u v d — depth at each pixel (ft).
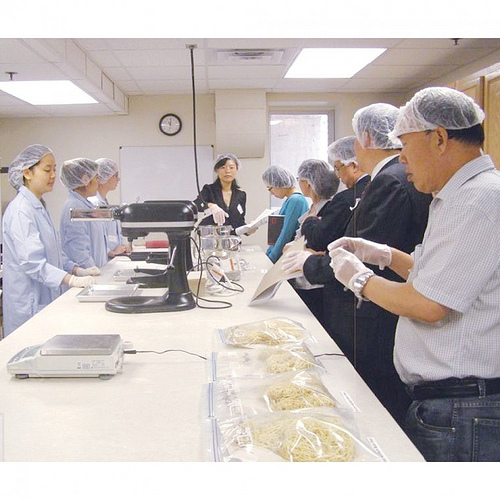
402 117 3.80
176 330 4.94
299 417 2.86
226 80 15.33
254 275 8.09
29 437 2.89
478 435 3.49
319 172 8.86
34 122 17.69
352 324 6.16
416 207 5.25
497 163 11.44
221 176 14.08
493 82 11.55
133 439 2.86
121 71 14.02
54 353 3.71
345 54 12.53
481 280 3.25
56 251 8.34
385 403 5.72
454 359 3.51
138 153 17.74
